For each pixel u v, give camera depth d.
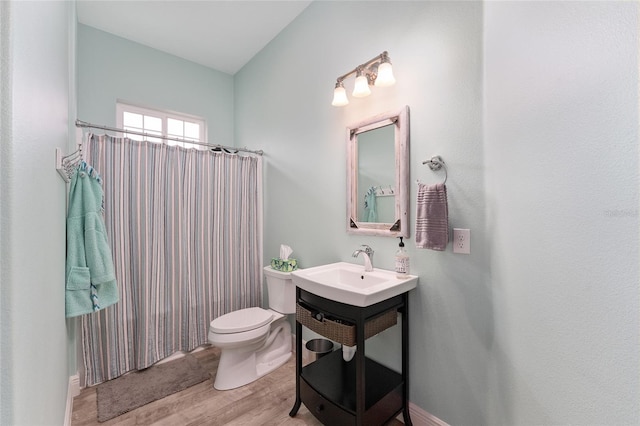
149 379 2.02
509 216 1.20
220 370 1.95
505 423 1.22
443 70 1.45
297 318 1.66
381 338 1.75
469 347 1.35
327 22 2.16
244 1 2.28
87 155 1.96
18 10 0.55
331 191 2.13
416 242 1.42
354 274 1.75
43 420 0.85
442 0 1.46
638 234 0.87
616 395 0.92
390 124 1.68
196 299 2.46
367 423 1.33
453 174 1.41
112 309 2.04
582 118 0.98
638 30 0.85
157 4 2.29
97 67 2.56
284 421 1.61
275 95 2.72
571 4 1.00
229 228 2.67
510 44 1.19
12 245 0.51
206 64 3.21
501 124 1.23
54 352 1.11
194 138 3.25
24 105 0.60
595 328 0.96
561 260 1.04
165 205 2.31
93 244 1.62
